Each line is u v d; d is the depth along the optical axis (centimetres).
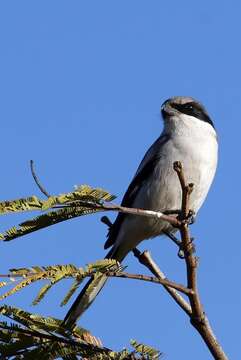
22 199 468
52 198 473
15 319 524
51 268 437
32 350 528
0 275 428
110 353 511
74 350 530
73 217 491
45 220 481
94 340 538
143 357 502
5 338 521
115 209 511
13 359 530
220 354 531
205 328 533
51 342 529
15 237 477
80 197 482
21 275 429
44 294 432
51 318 536
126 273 498
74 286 455
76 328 541
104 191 491
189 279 542
